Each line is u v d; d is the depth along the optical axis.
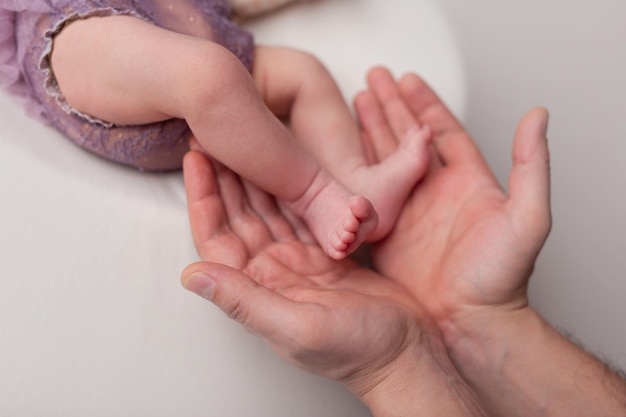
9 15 0.61
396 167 0.63
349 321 0.52
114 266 0.59
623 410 0.59
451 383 0.56
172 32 0.57
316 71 0.68
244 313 0.50
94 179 0.61
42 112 0.63
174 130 0.61
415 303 0.60
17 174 0.59
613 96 0.77
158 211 0.61
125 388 0.57
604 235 0.74
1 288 0.56
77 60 0.58
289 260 0.59
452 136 0.67
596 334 0.73
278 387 0.60
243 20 0.75
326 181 0.59
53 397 0.55
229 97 0.55
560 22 0.79
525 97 0.77
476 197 0.63
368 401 0.56
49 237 0.58
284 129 0.58
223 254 0.56
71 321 0.57
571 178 0.75
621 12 0.79
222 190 0.59
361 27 0.77
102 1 0.59
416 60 0.77
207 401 0.58
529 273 0.59
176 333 0.59
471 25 0.79
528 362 0.60
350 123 0.67
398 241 0.65
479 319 0.60
